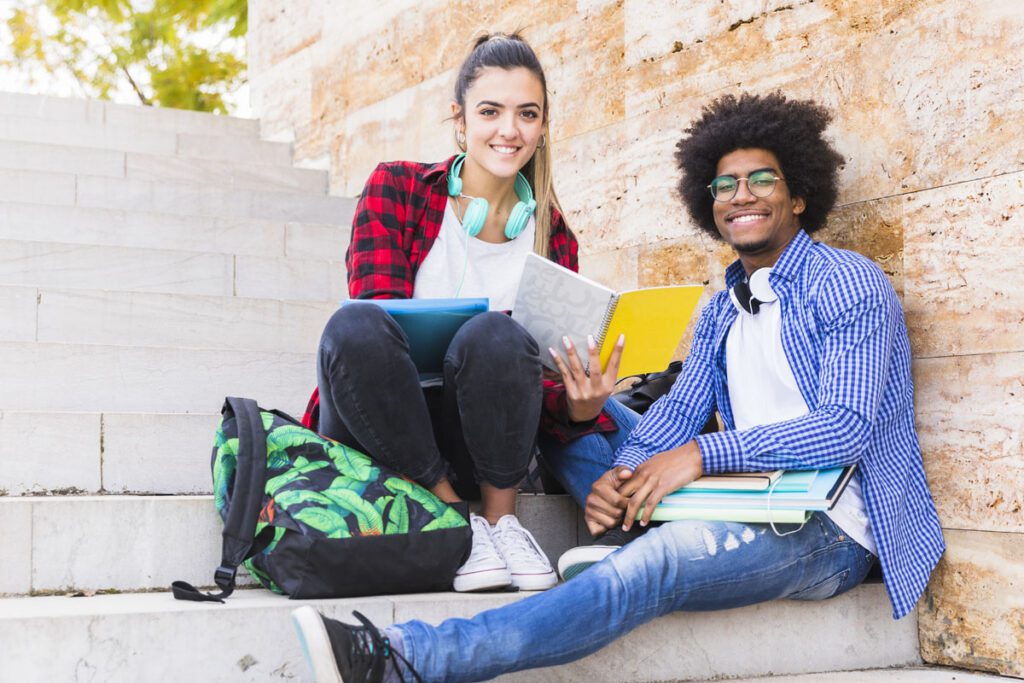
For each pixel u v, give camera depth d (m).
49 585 2.26
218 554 2.39
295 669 2.05
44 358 3.04
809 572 2.31
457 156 2.70
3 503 2.24
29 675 1.87
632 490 2.35
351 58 5.64
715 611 2.32
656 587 2.13
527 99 2.59
